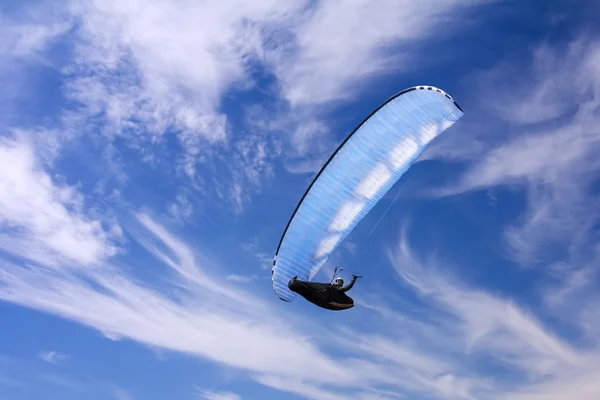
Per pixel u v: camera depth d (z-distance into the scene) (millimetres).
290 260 27469
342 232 27766
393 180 27922
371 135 26953
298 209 27000
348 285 24453
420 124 27766
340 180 27016
